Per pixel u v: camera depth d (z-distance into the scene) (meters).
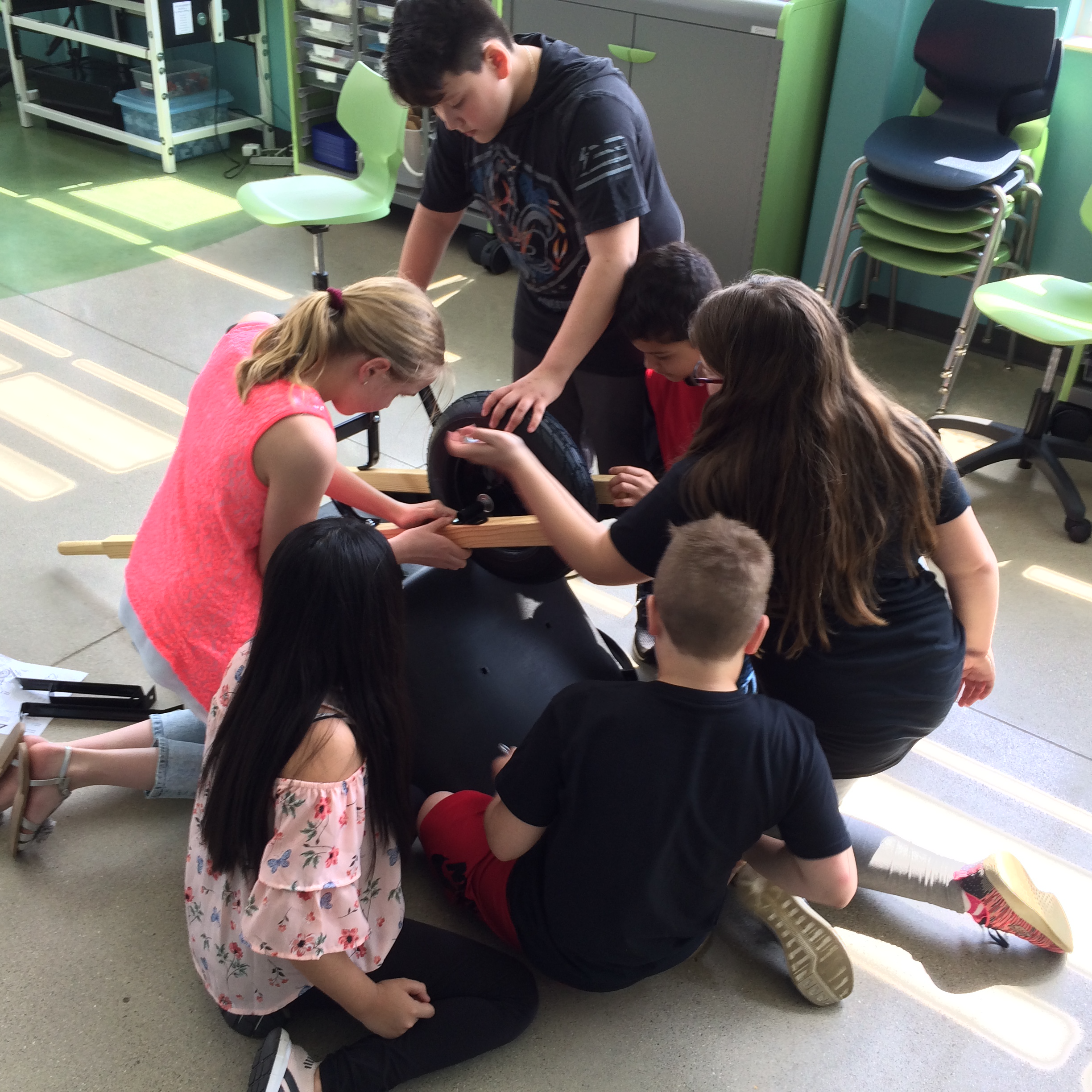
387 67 1.78
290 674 1.27
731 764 1.34
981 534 1.55
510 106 1.91
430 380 1.66
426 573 1.91
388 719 1.33
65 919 1.72
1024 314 2.78
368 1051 1.45
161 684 1.79
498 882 1.60
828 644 1.46
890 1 3.33
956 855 1.91
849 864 1.44
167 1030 1.57
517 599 1.92
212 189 4.80
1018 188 3.19
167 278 3.95
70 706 2.08
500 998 1.55
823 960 1.59
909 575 1.50
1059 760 2.14
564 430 1.83
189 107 4.97
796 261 3.95
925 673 1.53
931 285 3.81
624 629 2.42
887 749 1.61
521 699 1.82
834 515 1.35
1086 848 1.94
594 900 1.44
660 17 3.45
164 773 1.83
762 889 1.60
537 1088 1.52
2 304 3.69
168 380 3.30
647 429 2.20
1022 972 1.73
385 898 1.45
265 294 3.88
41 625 2.31
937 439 1.45
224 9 4.84
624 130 1.86
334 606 1.26
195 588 1.67
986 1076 1.57
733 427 1.39
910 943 1.77
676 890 1.44
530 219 2.04
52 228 4.30
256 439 1.54
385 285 1.61
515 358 2.35
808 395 1.33
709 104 3.48
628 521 1.49
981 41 3.12
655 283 1.78
